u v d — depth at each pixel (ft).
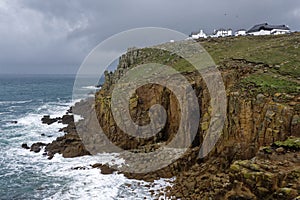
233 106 86.43
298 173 52.19
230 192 58.29
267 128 75.36
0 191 85.56
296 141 64.95
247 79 95.20
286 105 75.82
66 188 85.61
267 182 52.95
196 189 73.46
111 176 91.86
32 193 83.92
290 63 106.32
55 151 117.50
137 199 76.59
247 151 78.43
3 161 109.19
